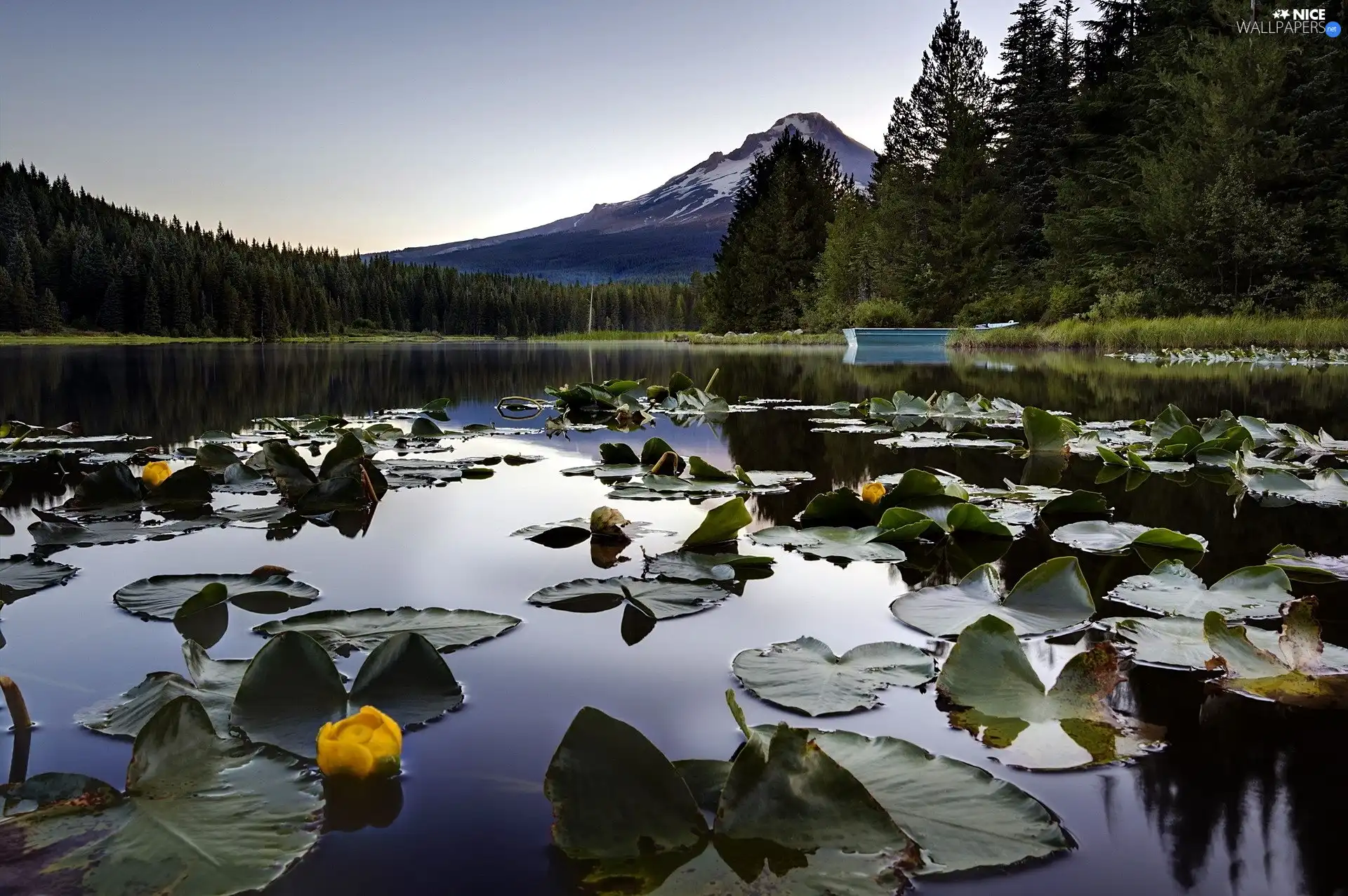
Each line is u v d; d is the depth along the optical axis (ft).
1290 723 3.22
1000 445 12.57
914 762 2.82
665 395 20.79
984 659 3.54
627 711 3.28
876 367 37.96
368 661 3.41
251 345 116.06
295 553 5.99
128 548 6.18
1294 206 60.29
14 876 2.21
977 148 86.38
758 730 3.10
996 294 80.02
